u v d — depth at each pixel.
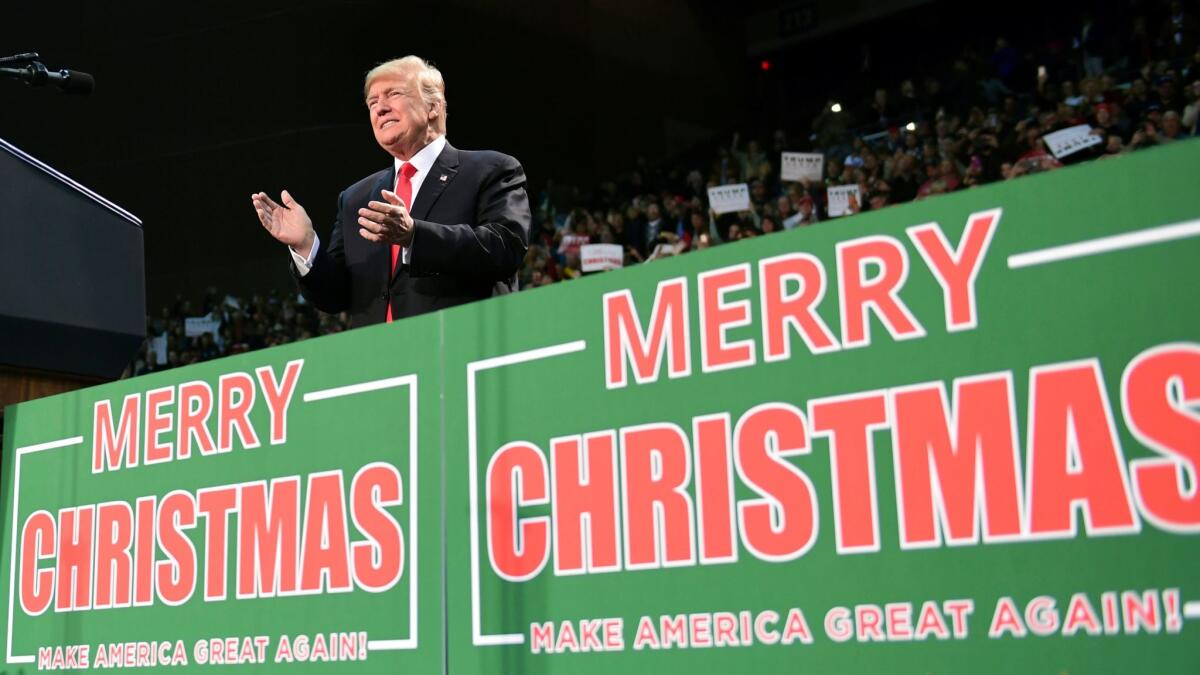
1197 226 1.01
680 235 10.78
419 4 14.51
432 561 1.47
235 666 1.64
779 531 1.20
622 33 16.75
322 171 14.09
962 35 15.63
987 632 1.06
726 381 1.27
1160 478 0.99
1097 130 8.48
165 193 14.48
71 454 1.95
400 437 1.53
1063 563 1.03
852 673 1.13
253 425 1.70
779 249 1.25
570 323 1.40
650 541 1.29
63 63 14.68
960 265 1.13
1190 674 0.96
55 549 1.94
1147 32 11.66
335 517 1.58
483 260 2.06
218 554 1.70
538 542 1.38
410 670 1.46
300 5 14.23
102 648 1.83
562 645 1.34
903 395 1.14
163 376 1.83
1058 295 1.07
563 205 13.96
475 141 14.88
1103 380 1.04
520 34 15.55
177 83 14.48
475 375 1.48
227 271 14.22
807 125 15.30
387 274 2.23
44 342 2.18
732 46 17.70
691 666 1.24
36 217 2.18
